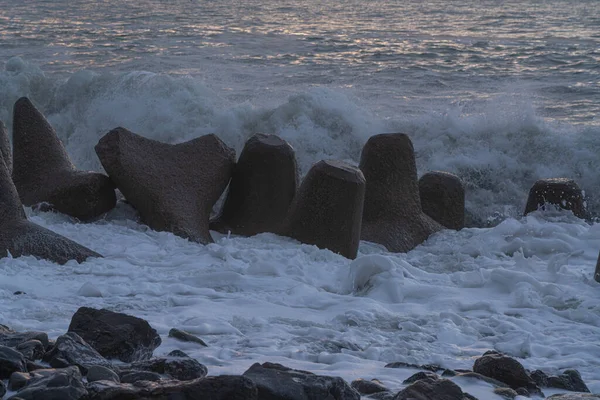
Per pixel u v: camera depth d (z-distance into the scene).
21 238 15.72
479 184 28.97
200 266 15.60
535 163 29.03
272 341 10.95
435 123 30.47
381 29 90.62
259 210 19.09
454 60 62.16
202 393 6.95
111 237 17.38
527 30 91.12
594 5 144.25
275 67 56.12
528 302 13.77
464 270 16.66
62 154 20.11
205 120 32.91
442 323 12.48
